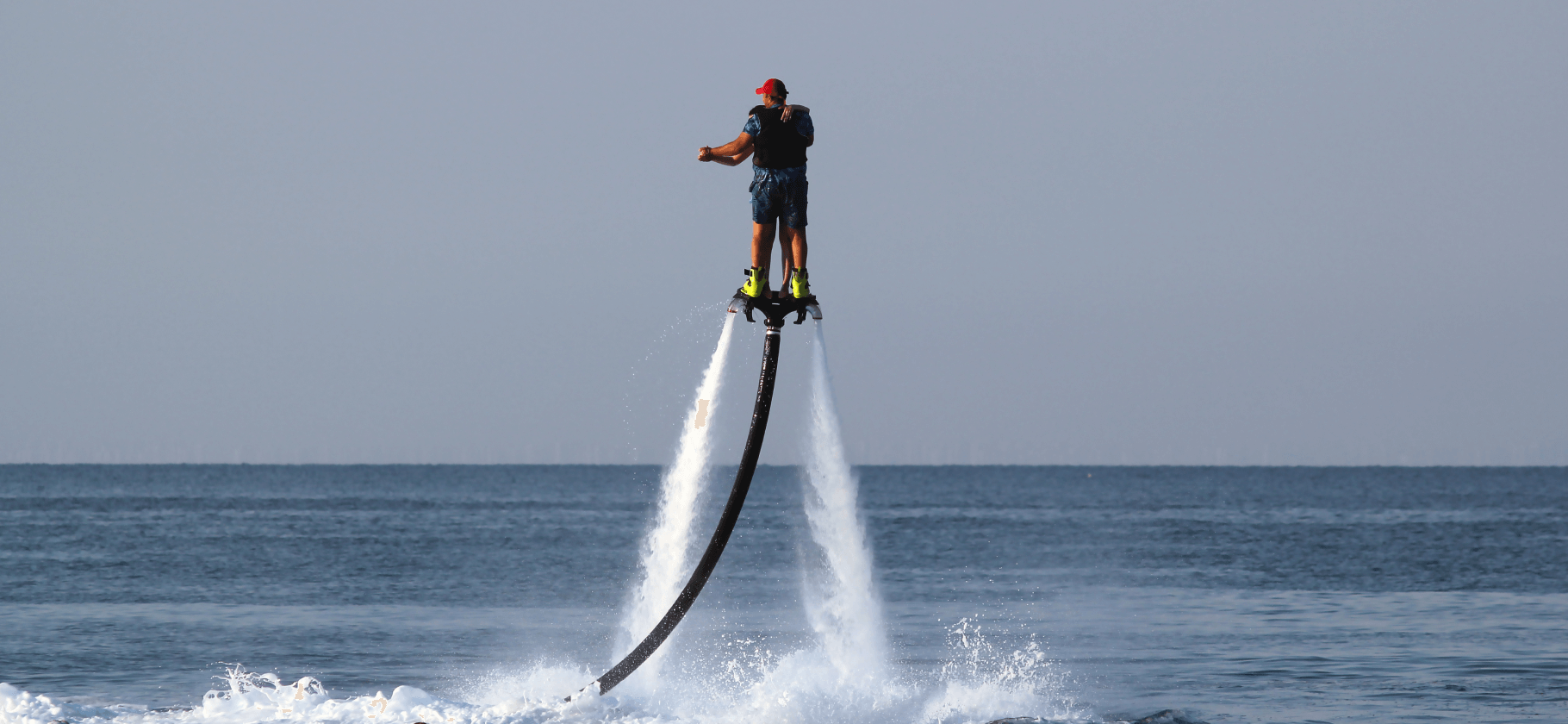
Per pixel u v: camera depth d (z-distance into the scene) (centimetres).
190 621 10056
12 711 5225
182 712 5388
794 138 3962
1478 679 7200
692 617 10250
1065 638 9069
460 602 11675
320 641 8862
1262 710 6278
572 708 5250
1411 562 16562
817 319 4128
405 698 5381
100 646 8525
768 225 4012
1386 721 6034
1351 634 9288
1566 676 7312
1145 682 7112
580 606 11344
